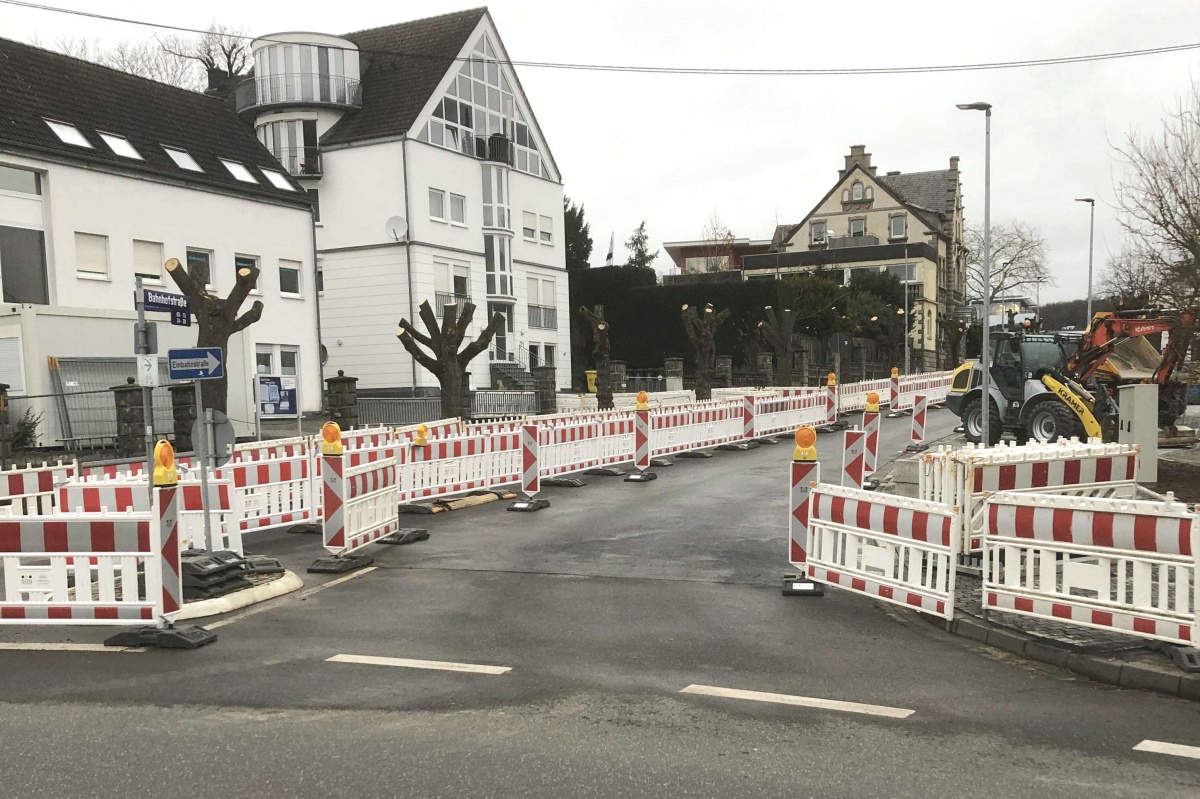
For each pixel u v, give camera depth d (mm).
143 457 19781
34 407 20859
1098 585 6703
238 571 8992
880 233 70688
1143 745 4992
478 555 10789
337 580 9633
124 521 7352
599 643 7039
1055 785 4461
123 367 23672
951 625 7422
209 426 9438
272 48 39688
